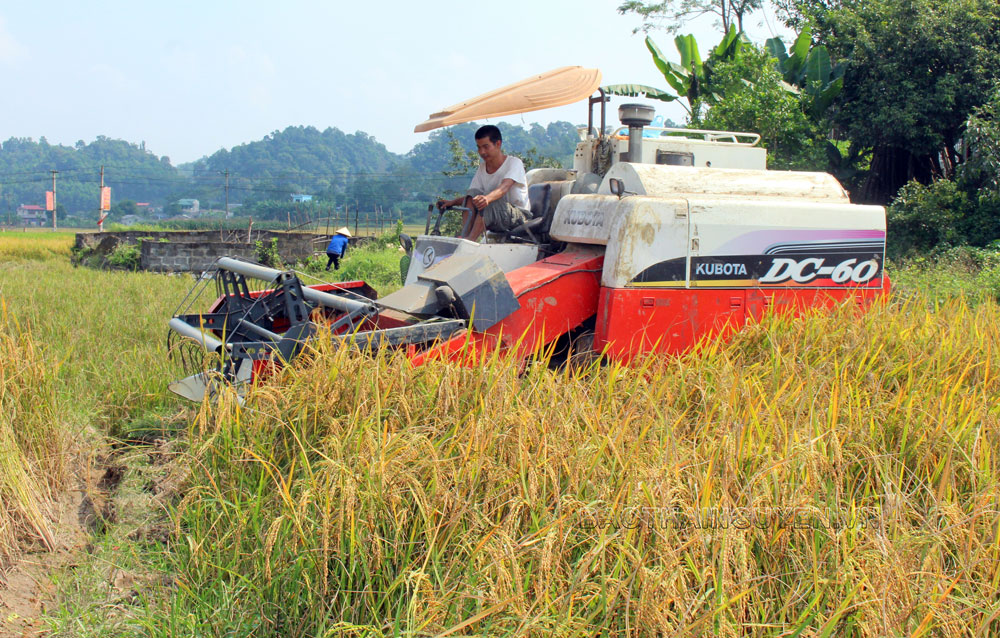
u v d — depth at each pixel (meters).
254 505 3.63
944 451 4.07
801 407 4.23
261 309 6.18
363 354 4.41
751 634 3.02
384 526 3.38
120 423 5.75
